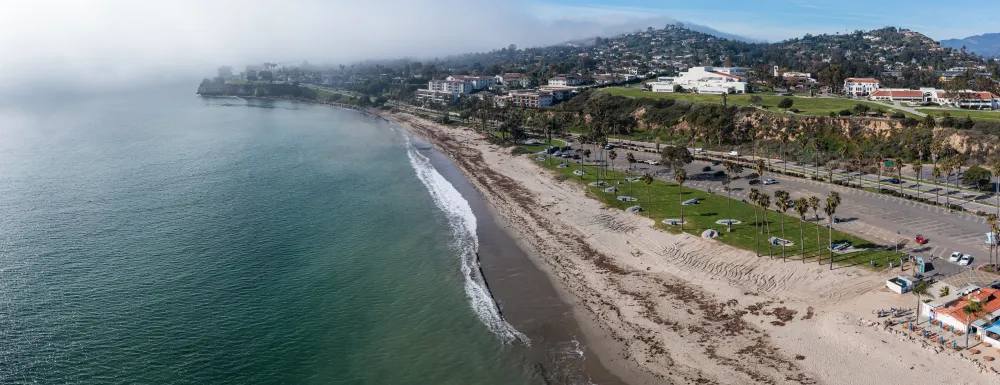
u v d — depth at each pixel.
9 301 92.38
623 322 88.12
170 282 101.25
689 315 88.94
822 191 156.75
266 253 116.81
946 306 81.31
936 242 112.25
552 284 102.62
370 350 81.19
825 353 76.12
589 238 125.25
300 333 85.19
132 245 119.44
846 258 105.12
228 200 157.12
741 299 92.62
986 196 145.25
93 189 168.50
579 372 75.81
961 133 182.88
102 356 77.25
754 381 71.56
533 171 197.00
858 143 198.50
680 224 128.75
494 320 89.88
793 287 95.31
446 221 140.25
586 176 183.25
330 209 150.00
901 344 76.25
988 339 74.31
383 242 124.75
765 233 120.00
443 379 74.69
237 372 75.00
